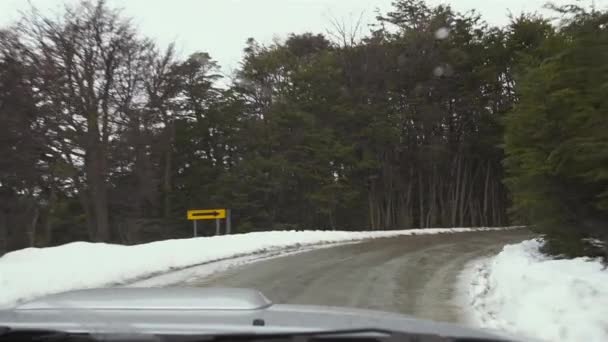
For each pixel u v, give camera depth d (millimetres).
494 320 8781
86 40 30531
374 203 46531
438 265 16156
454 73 44312
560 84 12273
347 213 46188
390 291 11648
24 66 26484
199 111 44500
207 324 2479
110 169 31359
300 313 2832
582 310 7582
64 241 39656
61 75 28891
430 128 45719
